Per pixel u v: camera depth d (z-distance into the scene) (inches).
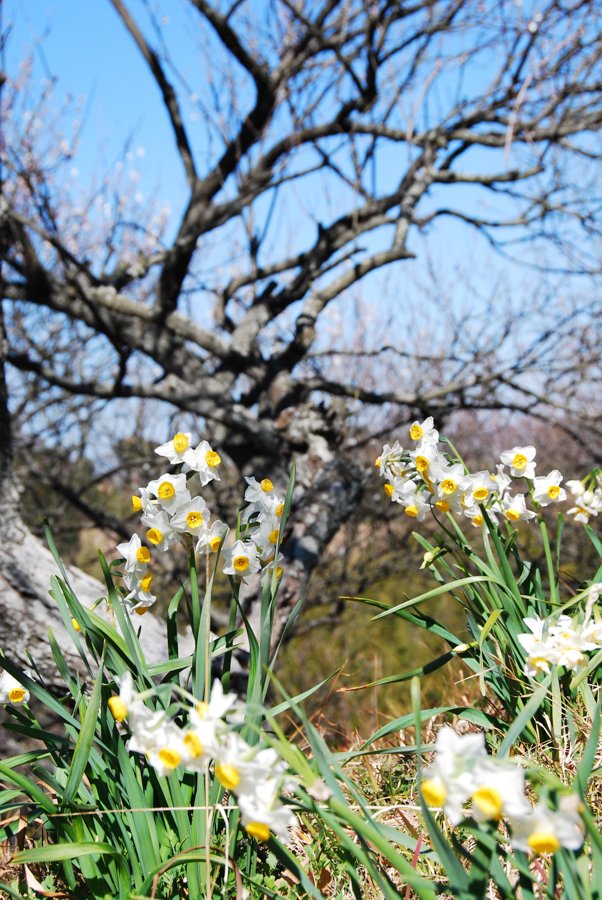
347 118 206.5
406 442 302.0
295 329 219.5
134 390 218.7
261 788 47.5
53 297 208.7
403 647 335.6
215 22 181.0
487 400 254.4
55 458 293.7
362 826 47.2
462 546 83.2
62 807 62.5
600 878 46.1
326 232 220.2
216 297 266.4
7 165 190.7
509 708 82.0
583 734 77.7
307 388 224.4
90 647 68.3
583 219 218.2
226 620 196.2
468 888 47.5
